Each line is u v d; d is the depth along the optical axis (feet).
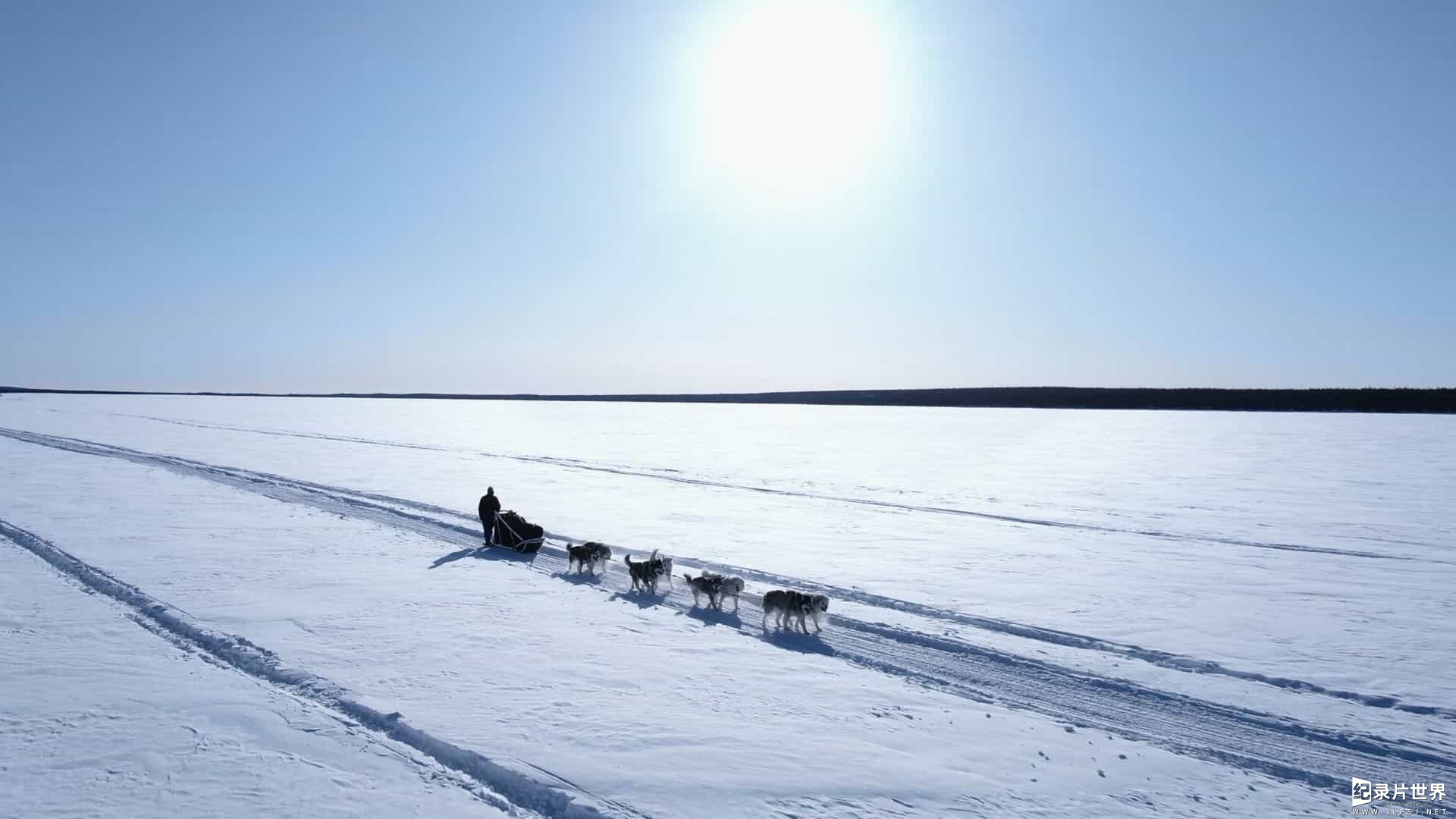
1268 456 132.05
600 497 78.43
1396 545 56.18
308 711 25.57
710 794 20.45
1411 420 257.75
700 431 200.95
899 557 51.11
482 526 61.16
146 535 55.11
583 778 21.12
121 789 20.52
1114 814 19.72
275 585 41.50
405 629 34.14
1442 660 31.22
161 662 29.91
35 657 30.22
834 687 28.25
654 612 37.93
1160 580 44.86
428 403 467.11
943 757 22.80
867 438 178.50
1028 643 33.17
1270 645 32.96
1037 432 201.05
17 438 150.41
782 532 59.98
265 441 147.43
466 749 22.61
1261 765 22.49
